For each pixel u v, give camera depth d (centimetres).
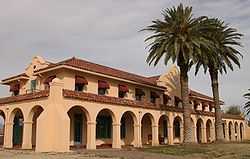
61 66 3053
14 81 3912
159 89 4416
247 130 7000
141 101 3747
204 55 3484
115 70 4284
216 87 4319
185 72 3519
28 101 3006
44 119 2598
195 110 4912
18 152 2542
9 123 3269
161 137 4306
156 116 3903
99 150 2802
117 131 3266
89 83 3369
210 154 2688
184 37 3275
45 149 2556
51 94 2681
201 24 3400
